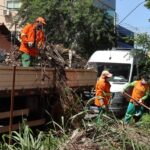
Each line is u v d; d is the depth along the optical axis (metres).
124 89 13.98
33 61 11.66
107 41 36.38
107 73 13.00
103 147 6.24
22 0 36.00
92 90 13.50
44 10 34.78
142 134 6.73
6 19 43.47
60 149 6.19
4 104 10.16
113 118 7.11
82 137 6.48
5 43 26.59
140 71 19.25
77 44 35.50
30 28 11.66
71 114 10.58
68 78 11.78
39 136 6.36
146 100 14.91
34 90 10.48
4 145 6.58
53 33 35.22
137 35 19.38
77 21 34.69
